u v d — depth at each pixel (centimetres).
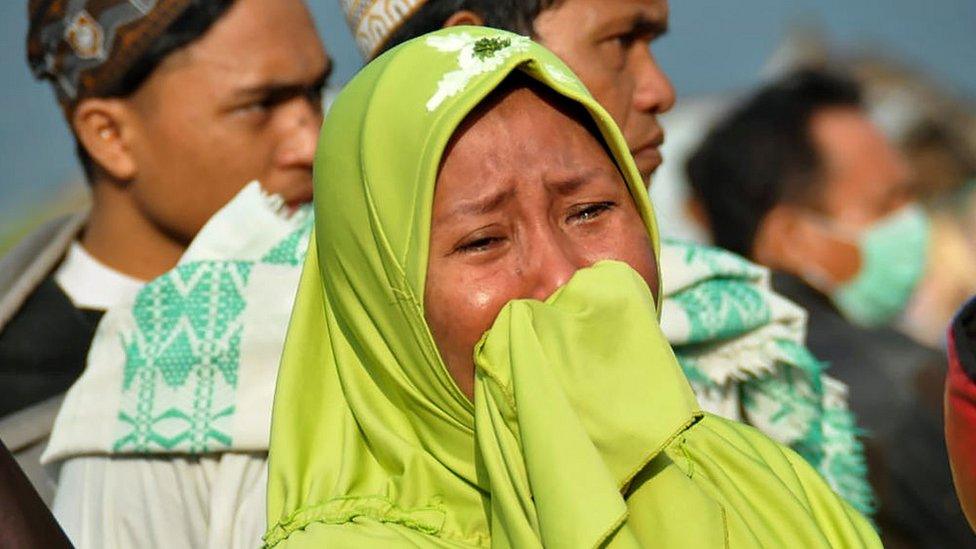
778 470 850
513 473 740
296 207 1174
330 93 1420
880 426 1277
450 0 1068
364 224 796
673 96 1095
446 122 757
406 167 771
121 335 1024
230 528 978
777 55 1956
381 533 779
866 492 1123
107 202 1199
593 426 732
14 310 1196
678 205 1838
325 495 809
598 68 1059
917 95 2027
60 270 1220
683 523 758
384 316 797
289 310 1009
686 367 1081
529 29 1053
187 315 1016
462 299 760
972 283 1956
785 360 1095
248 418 988
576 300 746
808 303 1357
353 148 805
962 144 2006
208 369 1003
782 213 1591
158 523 993
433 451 807
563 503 715
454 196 762
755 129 1606
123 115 1173
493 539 760
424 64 790
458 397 777
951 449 880
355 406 825
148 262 1202
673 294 1079
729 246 1605
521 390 730
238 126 1155
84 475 1018
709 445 833
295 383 836
